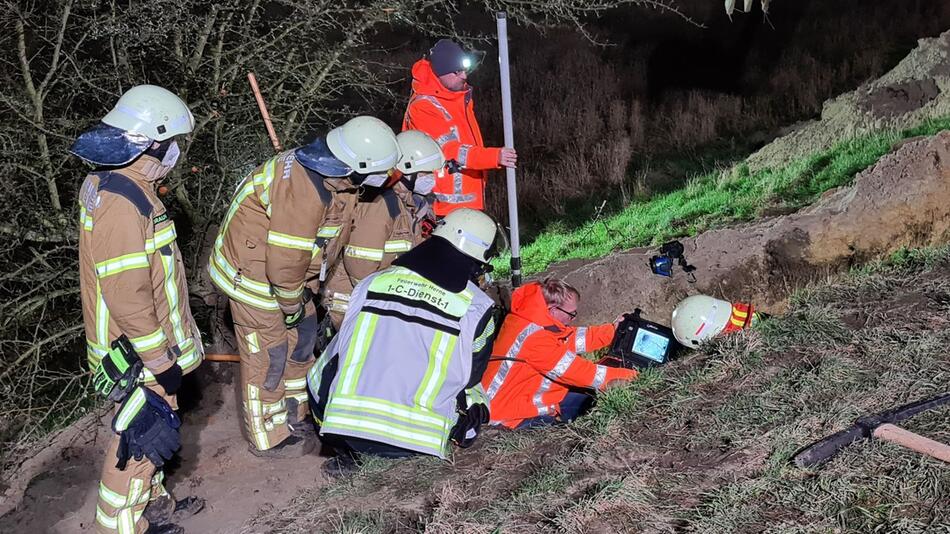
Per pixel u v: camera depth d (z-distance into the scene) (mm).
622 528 2783
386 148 3375
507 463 3424
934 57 9023
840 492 2697
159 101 3031
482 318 3355
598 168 11398
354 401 3291
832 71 13078
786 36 14727
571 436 3506
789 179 6910
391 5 6172
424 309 3334
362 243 3918
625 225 7758
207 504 3805
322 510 3406
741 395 3457
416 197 4203
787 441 3055
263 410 4078
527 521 2938
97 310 3102
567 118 12773
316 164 3311
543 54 15133
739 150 11758
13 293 5863
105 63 5902
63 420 5180
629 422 3477
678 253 5426
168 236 3160
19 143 5426
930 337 3574
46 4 5637
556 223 10492
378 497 3383
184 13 5797
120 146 2957
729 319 4090
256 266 3674
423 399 3299
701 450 3166
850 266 5133
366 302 3410
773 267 5262
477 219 3418
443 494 3234
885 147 6574
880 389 3260
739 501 2783
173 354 3133
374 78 6684
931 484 2631
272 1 6273
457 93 4629
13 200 5434
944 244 4957
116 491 3281
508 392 3881
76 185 5676
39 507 3959
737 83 13797
